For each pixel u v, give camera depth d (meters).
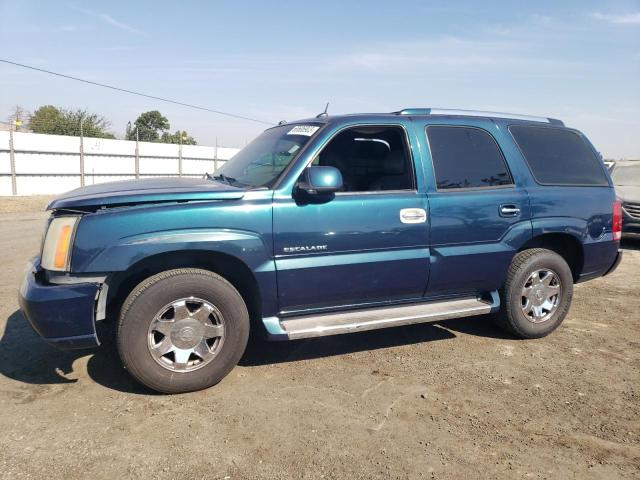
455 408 3.54
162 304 3.50
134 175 27.38
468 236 4.43
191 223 3.54
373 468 2.84
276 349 4.55
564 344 4.83
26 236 10.77
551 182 4.89
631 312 5.89
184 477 2.72
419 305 4.47
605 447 3.11
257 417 3.34
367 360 4.34
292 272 3.83
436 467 2.87
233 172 4.62
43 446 2.96
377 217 4.07
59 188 23.77
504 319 4.83
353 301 4.17
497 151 4.71
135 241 3.42
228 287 3.66
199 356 3.66
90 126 36.09
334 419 3.34
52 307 3.34
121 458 2.87
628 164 12.34
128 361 3.47
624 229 10.49
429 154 4.38
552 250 5.18
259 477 2.74
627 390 3.87
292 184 3.86
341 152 4.12
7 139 21.55
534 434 3.23
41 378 3.83
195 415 3.35
